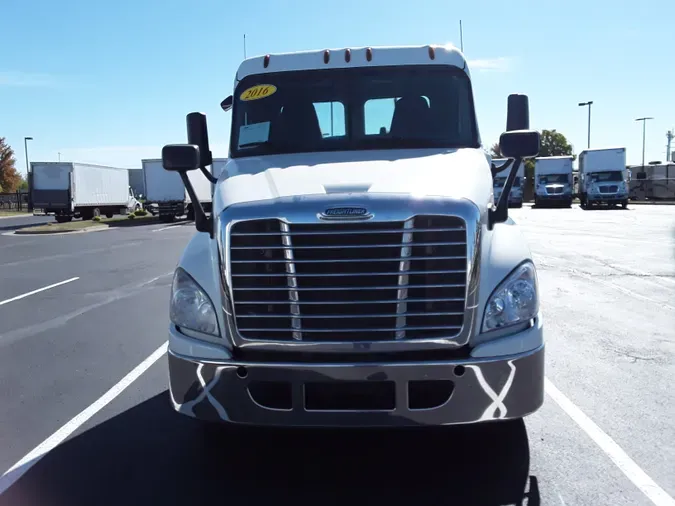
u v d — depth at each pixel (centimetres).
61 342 743
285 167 435
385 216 343
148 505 358
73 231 2753
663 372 584
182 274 384
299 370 346
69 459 421
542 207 4212
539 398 361
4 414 508
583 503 351
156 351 695
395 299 346
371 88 511
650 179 4800
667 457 407
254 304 355
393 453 418
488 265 360
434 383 347
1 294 1098
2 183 6188
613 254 1470
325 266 347
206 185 3575
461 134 495
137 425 480
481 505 351
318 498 363
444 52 519
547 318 814
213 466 407
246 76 532
